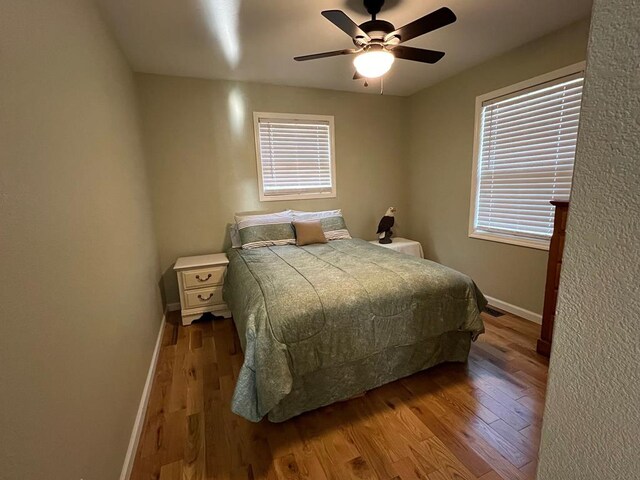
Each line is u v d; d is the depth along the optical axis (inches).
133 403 65.2
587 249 18.5
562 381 20.7
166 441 63.8
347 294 70.9
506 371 84.5
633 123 15.9
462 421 67.4
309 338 65.0
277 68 116.9
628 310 17.0
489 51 110.5
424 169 156.9
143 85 118.3
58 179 41.3
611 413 18.4
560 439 21.3
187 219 131.3
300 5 77.6
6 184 29.5
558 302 20.4
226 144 132.6
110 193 65.3
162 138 123.4
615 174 16.9
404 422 67.6
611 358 18.0
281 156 143.2
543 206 107.1
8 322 28.1
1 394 26.5
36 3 39.1
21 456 28.5
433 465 57.2
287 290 71.7
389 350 76.2
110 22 80.7
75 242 44.9
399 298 74.0
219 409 73.0
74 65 51.5
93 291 49.8
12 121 31.6
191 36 90.9
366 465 57.6
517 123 112.0
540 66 101.3
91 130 57.2
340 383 71.4
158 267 122.1
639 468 17.4
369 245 122.2
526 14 86.4
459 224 140.8
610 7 16.2
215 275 120.0
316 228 129.1
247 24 85.5
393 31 72.1
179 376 86.1
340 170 154.6
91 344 46.7
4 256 28.4
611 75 16.5
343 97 150.0
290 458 59.4
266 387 59.8
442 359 84.7
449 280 80.9
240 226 129.3
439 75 133.4
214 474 56.4
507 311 121.7
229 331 112.9
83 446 40.8
